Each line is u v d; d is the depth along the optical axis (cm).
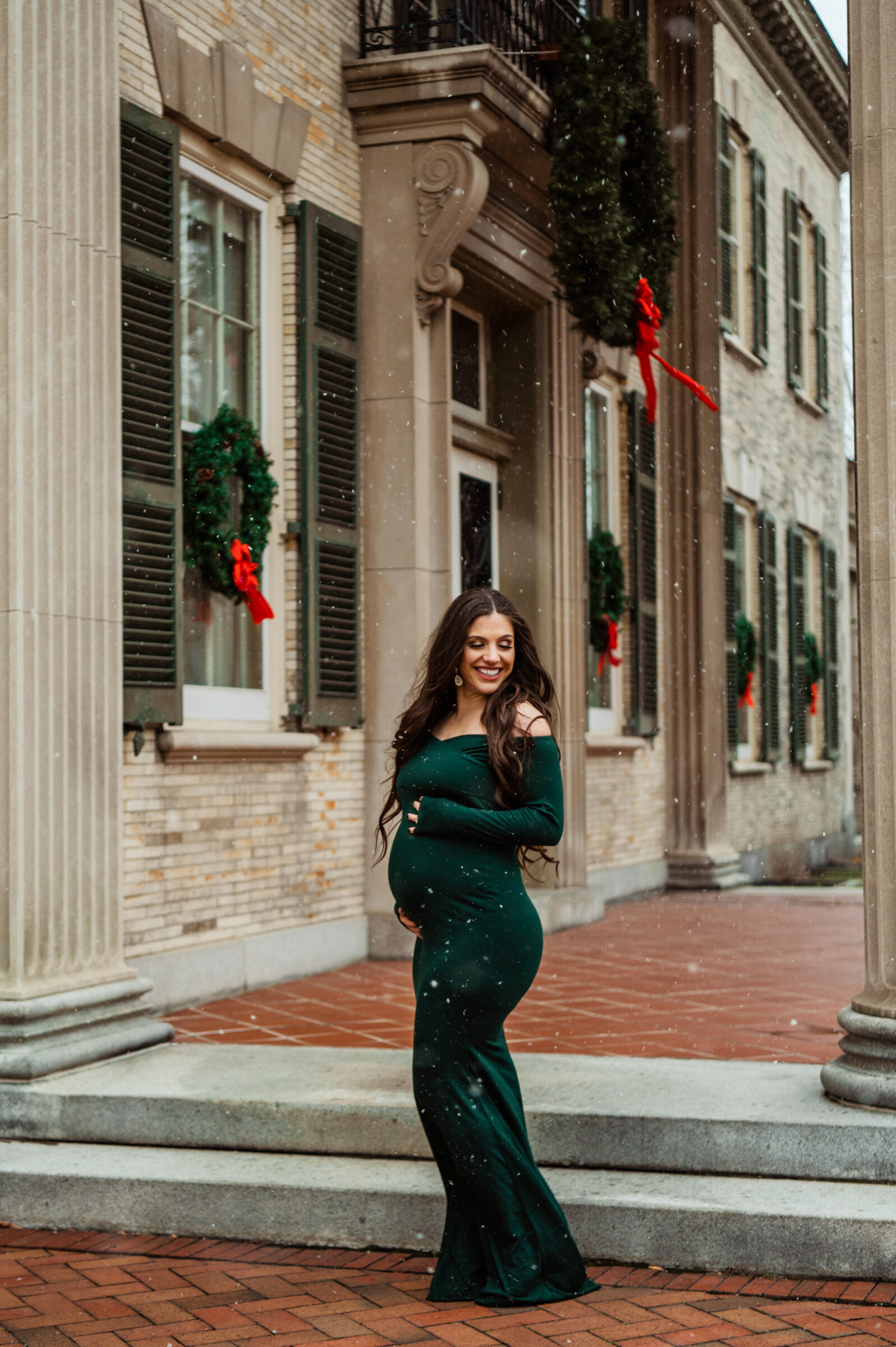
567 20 959
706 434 1269
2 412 500
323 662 762
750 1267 391
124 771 616
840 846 1892
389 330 815
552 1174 425
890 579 434
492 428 959
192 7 684
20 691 495
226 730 698
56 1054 488
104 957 529
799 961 779
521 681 388
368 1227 417
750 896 1186
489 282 927
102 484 536
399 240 814
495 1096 376
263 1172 434
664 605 1262
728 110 1462
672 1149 423
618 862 1144
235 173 724
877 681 436
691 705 1256
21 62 507
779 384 1669
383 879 804
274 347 756
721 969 750
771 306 1639
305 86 776
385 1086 469
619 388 1172
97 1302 378
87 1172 439
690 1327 355
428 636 816
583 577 1026
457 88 792
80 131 533
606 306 856
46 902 504
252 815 707
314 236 768
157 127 637
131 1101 463
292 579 757
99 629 532
